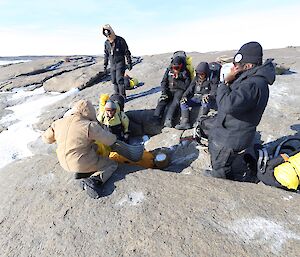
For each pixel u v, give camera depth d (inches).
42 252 116.3
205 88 226.2
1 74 542.0
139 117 262.5
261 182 159.2
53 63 573.3
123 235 117.9
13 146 274.8
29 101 390.3
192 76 238.8
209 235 112.7
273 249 104.5
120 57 289.1
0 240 126.1
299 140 173.0
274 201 129.6
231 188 140.6
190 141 209.9
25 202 146.4
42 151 256.1
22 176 169.2
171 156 205.6
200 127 193.9
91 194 139.8
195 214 124.2
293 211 122.5
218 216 122.1
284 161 141.6
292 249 103.8
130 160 178.1
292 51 526.9
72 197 142.9
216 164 150.4
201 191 139.1
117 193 141.8
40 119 312.3
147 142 237.1
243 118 133.0
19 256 116.4
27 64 593.9
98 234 120.3
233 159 148.3
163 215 125.3
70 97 364.5
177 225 119.0
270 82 125.7
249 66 124.8
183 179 150.3
